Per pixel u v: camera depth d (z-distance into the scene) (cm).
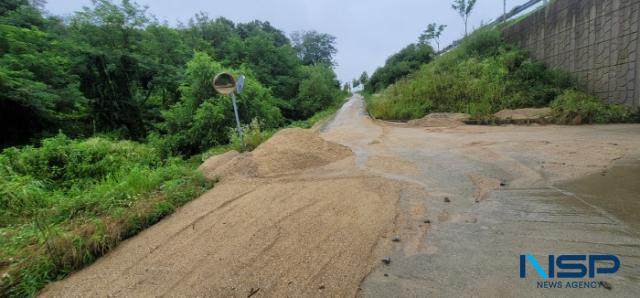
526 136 661
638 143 487
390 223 255
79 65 1357
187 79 1298
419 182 376
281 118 1516
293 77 2762
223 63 2206
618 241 204
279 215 290
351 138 838
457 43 2130
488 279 169
